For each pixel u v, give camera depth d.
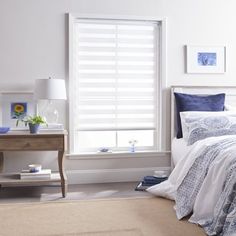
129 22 4.39
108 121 4.43
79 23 4.30
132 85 4.46
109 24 4.36
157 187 3.66
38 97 3.80
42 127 3.93
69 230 2.69
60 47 4.21
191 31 4.52
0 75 4.11
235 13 4.60
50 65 4.21
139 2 4.37
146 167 4.49
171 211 3.17
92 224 2.83
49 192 3.90
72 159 4.30
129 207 3.29
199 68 4.54
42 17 4.16
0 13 4.08
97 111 4.40
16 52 4.13
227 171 2.65
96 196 3.71
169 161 4.54
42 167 4.25
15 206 3.33
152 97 4.52
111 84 4.41
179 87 4.47
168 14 4.45
